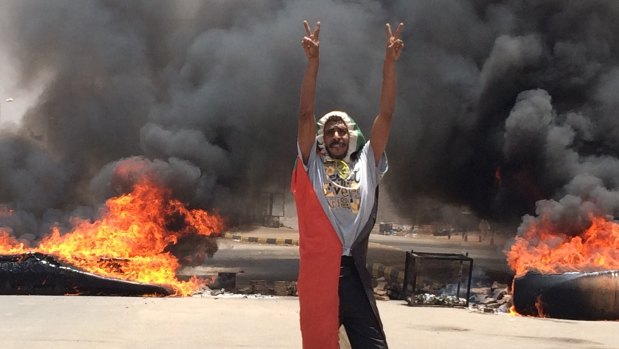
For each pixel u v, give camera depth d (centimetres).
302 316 364
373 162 380
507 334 768
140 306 888
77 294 1008
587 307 913
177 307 890
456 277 1371
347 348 376
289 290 1134
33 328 697
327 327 359
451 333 760
